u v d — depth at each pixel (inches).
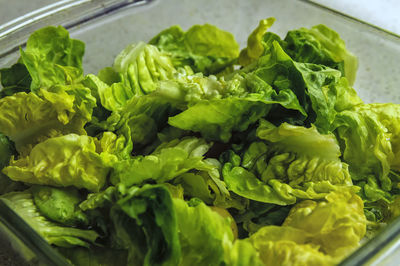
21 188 17.7
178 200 15.3
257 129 17.4
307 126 17.7
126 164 16.6
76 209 16.5
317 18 23.1
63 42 19.7
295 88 17.7
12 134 17.9
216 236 14.9
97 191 16.8
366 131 17.9
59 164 16.7
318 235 15.8
